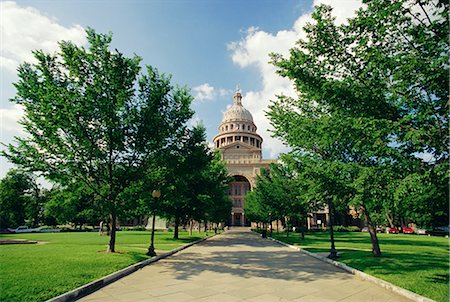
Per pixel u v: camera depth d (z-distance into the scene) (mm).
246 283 9016
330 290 8188
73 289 7641
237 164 84375
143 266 12430
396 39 7922
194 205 29000
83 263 11164
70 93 14414
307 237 36156
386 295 7691
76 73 14836
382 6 7527
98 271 9906
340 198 10656
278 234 45125
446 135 6625
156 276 10180
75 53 14539
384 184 7520
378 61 7625
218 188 34344
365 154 8453
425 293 7355
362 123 7531
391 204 7703
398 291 7887
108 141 15492
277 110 15062
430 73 6742
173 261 14086
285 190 31359
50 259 11891
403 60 7062
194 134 19203
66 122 13648
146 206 16375
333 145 13062
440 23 6711
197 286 8609
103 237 30828
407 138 6457
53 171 14023
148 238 29406
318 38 9359
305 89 10055
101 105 14281
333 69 9398
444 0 6422
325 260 14469
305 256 16500
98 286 8586
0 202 53031
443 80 6773
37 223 62312
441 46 6809
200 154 18812
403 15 7434
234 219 91562
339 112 9039
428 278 9109
